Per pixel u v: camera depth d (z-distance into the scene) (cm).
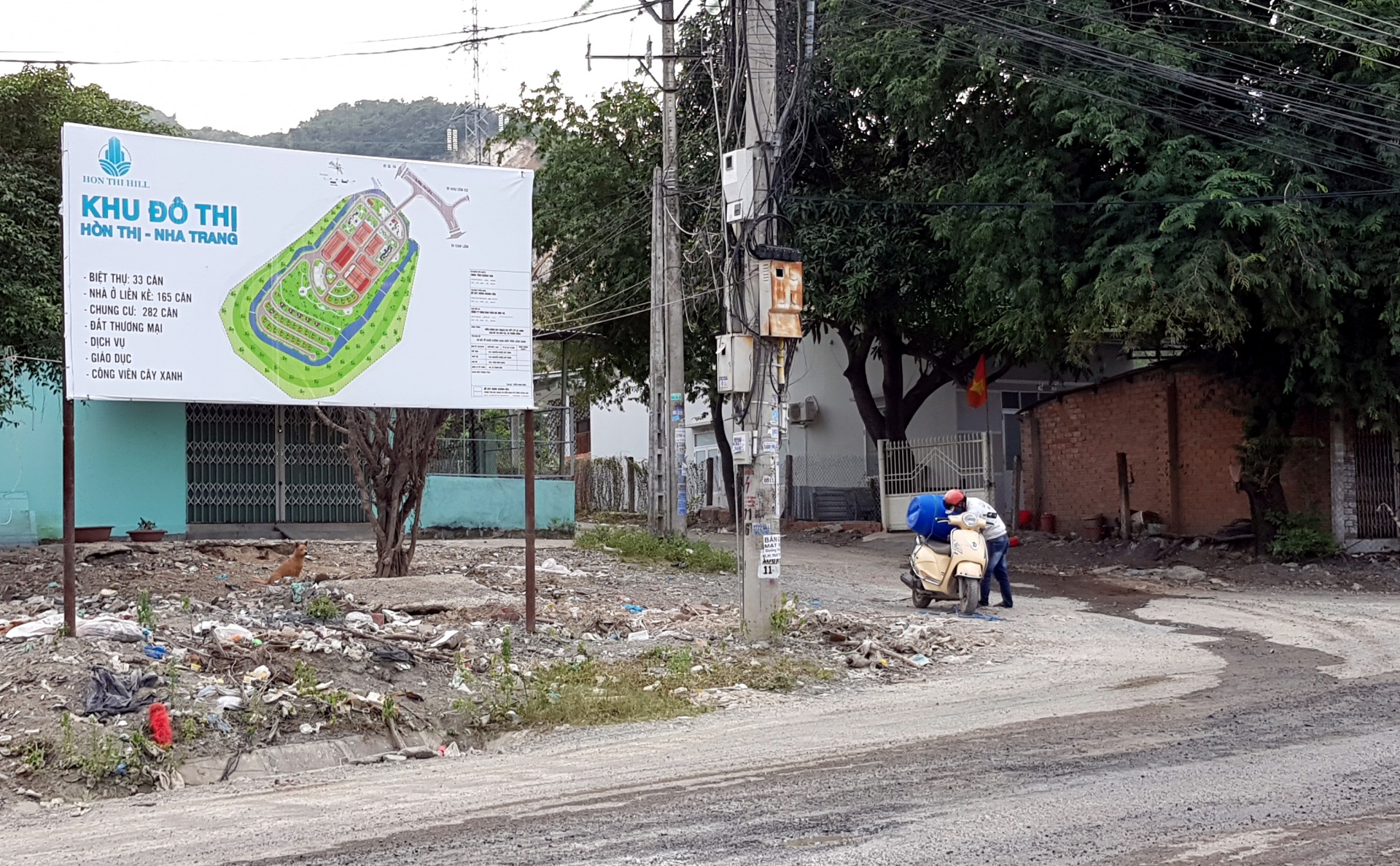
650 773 730
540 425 3272
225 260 1096
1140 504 2375
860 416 3319
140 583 1530
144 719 826
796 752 779
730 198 1255
